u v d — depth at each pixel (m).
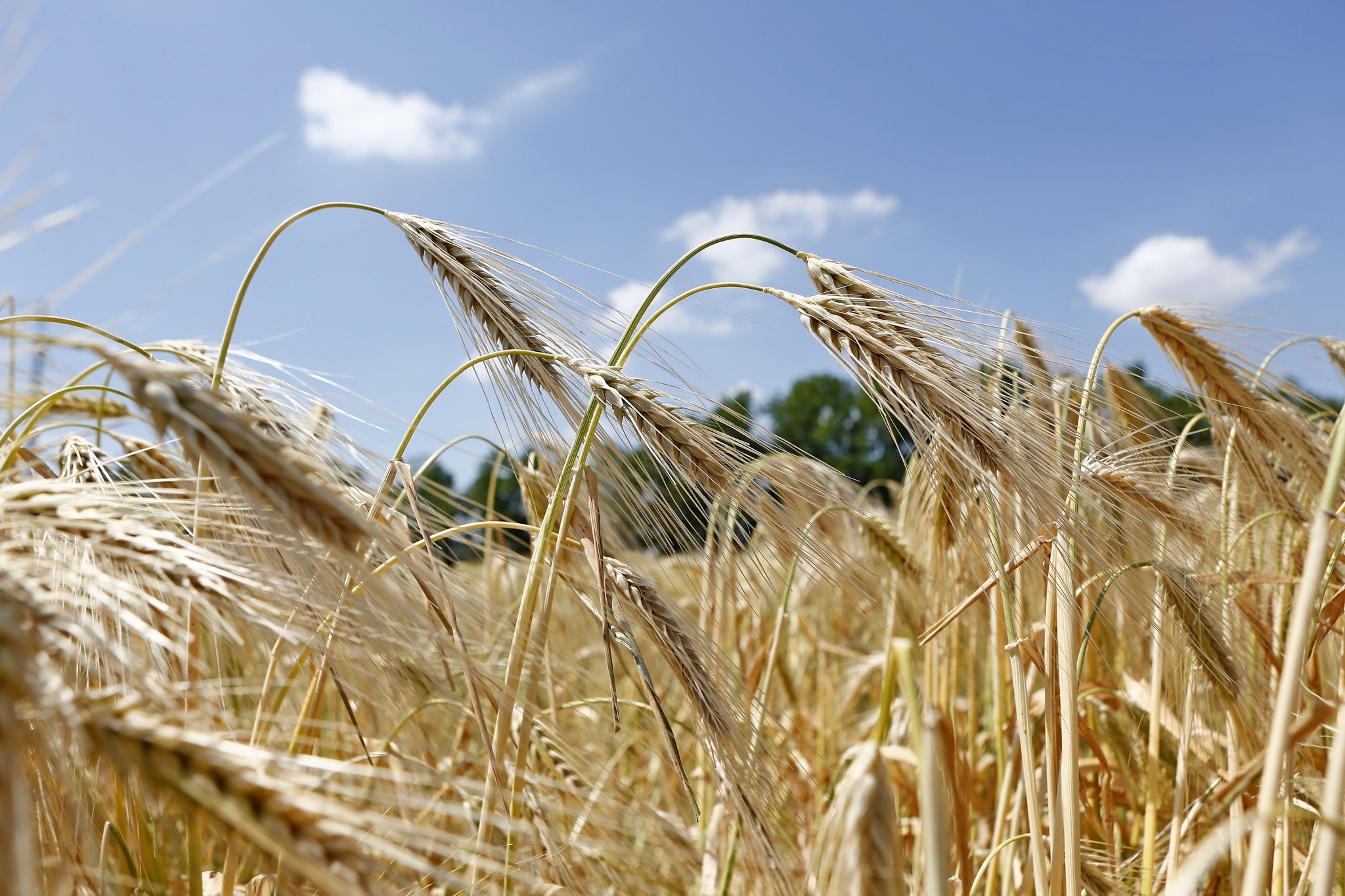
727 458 0.33
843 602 0.66
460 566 0.38
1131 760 0.45
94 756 0.22
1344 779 0.22
